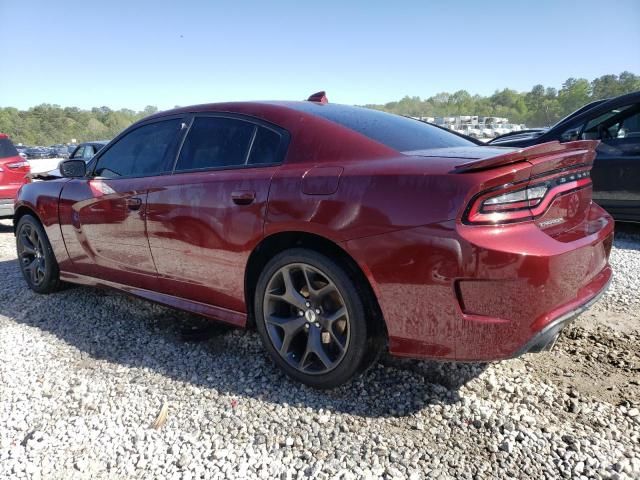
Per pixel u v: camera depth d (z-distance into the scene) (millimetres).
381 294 2281
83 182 3830
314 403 2529
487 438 2197
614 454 2051
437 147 2740
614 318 3418
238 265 2781
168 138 3381
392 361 2877
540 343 2096
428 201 2123
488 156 2312
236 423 2395
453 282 2086
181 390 2717
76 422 2459
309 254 2492
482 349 2109
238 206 2727
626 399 2447
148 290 3482
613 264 4648
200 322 3643
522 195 2121
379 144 2572
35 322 3791
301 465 2084
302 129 2744
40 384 2840
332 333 2498
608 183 5684
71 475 2102
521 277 2012
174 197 3066
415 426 2303
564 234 2291
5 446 2309
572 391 2523
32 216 4332
